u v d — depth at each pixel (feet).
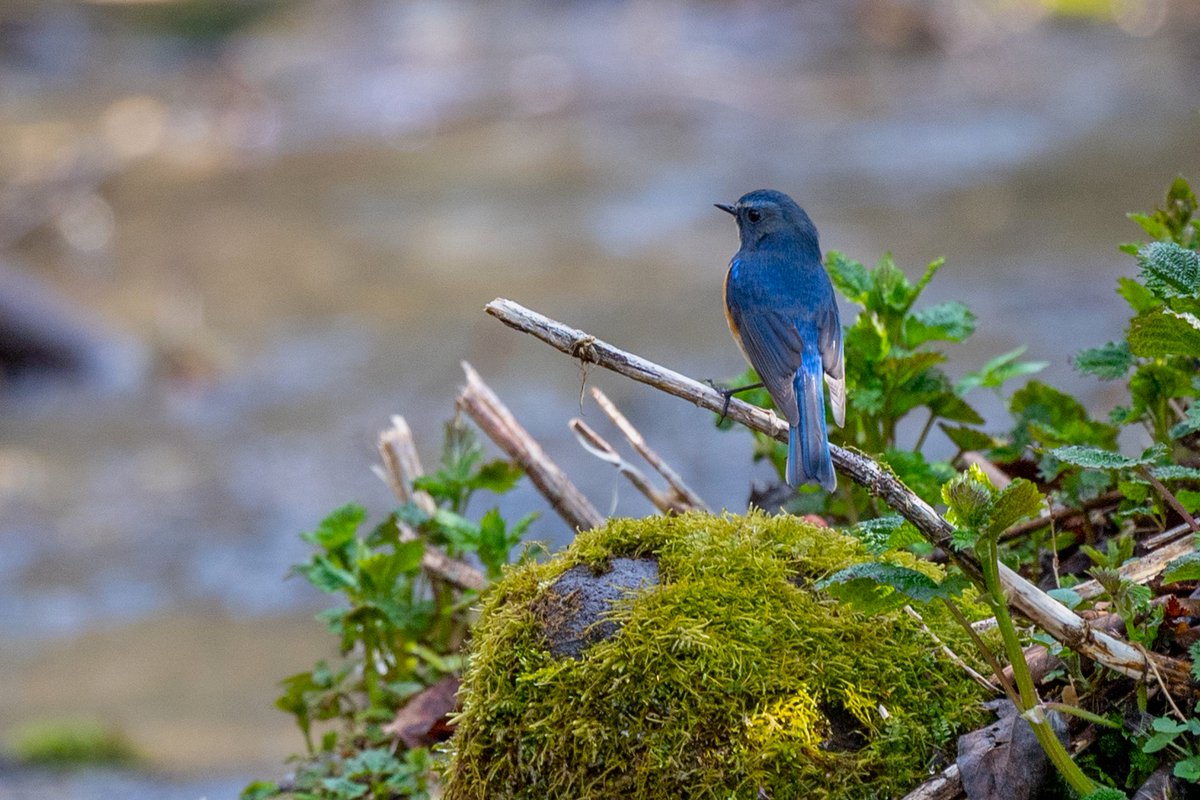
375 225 83.30
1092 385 53.31
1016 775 14.43
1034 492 13.35
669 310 66.95
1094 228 74.38
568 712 14.98
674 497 22.20
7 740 34.35
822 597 15.61
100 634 42.80
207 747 33.35
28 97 113.70
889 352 21.20
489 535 22.20
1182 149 88.12
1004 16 127.54
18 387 64.28
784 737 14.65
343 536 22.47
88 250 81.10
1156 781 14.55
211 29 135.33
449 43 128.26
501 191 88.58
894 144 93.76
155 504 51.70
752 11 130.41
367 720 22.06
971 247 72.90
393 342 66.23
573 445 52.42
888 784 14.71
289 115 108.17
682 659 14.89
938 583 13.94
